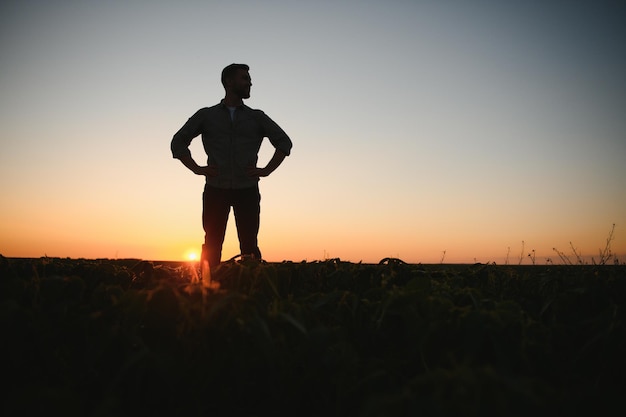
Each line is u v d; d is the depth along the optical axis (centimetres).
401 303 164
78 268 255
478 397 97
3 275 219
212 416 144
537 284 265
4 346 135
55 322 157
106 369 138
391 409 96
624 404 135
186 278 288
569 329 167
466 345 140
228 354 142
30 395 99
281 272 232
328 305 186
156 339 144
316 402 143
